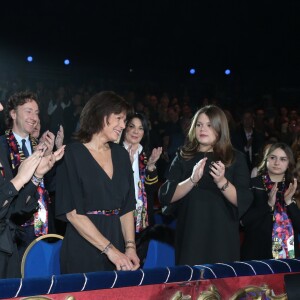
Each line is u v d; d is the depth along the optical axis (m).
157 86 17.66
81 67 18.44
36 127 5.66
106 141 3.96
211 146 4.63
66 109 12.03
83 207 3.81
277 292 3.44
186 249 4.42
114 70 18.84
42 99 12.66
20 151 4.96
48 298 2.91
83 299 2.99
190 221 4.46
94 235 3.72
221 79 19.17
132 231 4.00
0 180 3.59
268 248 5.15
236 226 4.51
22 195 3.84
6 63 17.11
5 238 3.67
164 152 9.41
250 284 3.38
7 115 5.06
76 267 3.80
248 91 18.53
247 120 10.48
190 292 3.22
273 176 5.30
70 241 3.84
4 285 2.80
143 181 5.72
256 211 5.21
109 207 3.85
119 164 3.99
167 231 5.52
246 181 4.55
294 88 18.77
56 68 17.77
